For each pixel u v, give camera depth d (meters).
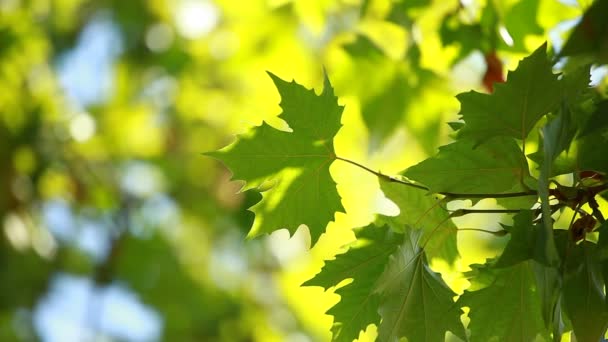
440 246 2.81
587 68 2.72
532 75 2.72
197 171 8.02
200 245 7.95
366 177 5.38
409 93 3.55
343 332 2.78
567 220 3.25
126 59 8.02
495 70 3.16
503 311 2.76
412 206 2.81
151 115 8.12
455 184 2.76
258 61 5.79
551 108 2.73
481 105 2.73
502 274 2.76
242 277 7.81
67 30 7.79
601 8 2.91
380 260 2.77
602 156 2.72
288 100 2.77
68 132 6.86
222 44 7.51
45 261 6.96
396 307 2.73
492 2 3.17
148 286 7.68
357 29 3.51
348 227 5.51
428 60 3.28
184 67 7.90
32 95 6.61
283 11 5.61
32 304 7.14
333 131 2.78
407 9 3.28
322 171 2.79
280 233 7.59
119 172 7.68
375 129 3.59
